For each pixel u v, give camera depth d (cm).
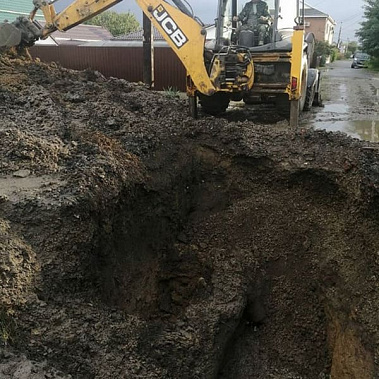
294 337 506
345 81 1927
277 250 544
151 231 539
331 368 470
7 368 294
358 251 473
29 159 492
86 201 423
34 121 621
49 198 415
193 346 413
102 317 368
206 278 539
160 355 381
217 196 604
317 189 552
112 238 462
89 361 329
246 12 884
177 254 565
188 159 599
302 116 986
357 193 493
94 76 930
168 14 751
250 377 481
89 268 404
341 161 545
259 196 582
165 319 525
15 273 350
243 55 775
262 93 804
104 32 3488
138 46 1586
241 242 562
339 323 470
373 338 410
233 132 618
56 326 337
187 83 802
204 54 802
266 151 583
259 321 522
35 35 910
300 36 757
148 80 1244
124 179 489
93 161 491
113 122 628
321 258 517
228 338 464
